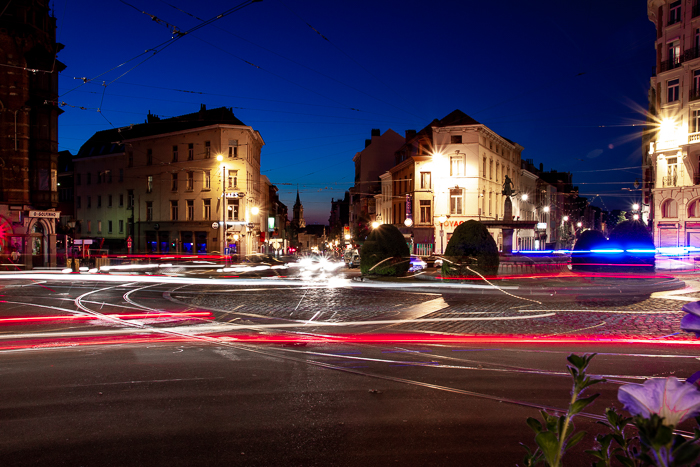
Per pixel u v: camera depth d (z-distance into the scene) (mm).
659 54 33562
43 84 30594
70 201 59875
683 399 854
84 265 32375
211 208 46375
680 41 31938
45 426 4516
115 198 53688
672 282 18438
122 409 4996
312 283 20859
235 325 10477
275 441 4184
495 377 6246
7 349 8000
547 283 18219
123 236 52750
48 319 11273
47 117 30828
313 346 8305
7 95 29469
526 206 56875
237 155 46250
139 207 51375
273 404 5172
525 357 7410
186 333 9531
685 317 1045
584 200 87875
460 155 42156
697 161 31344
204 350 7945
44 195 30734
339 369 6672
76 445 4090
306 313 12234
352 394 5527
